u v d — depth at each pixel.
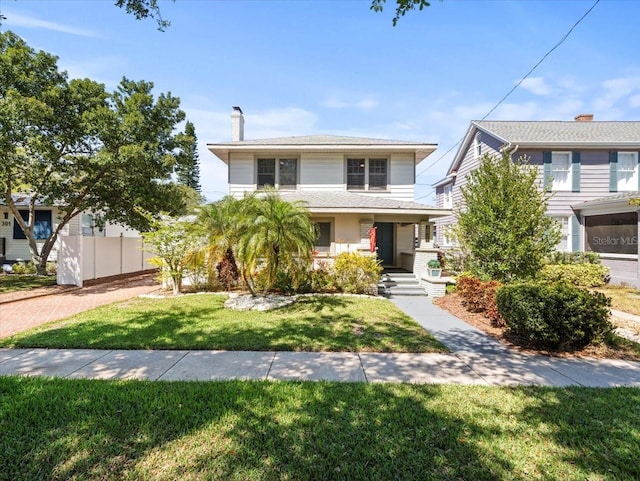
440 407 3.46
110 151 11.56
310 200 12.48
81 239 12.00
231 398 3.60
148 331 6.09
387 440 2.88
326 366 4.63
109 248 13.62
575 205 14.07
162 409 3.35
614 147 14.01
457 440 2.89
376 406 3.46
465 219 9.41
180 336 5.82
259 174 14.23
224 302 8.90
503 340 5.96
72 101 11.26
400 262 14.33
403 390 3.86
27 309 8.28
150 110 12.40
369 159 14.24
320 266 10.63
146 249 10.70
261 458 2.64
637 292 11.02
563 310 5.23
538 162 14.31
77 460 2.60
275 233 7.73
